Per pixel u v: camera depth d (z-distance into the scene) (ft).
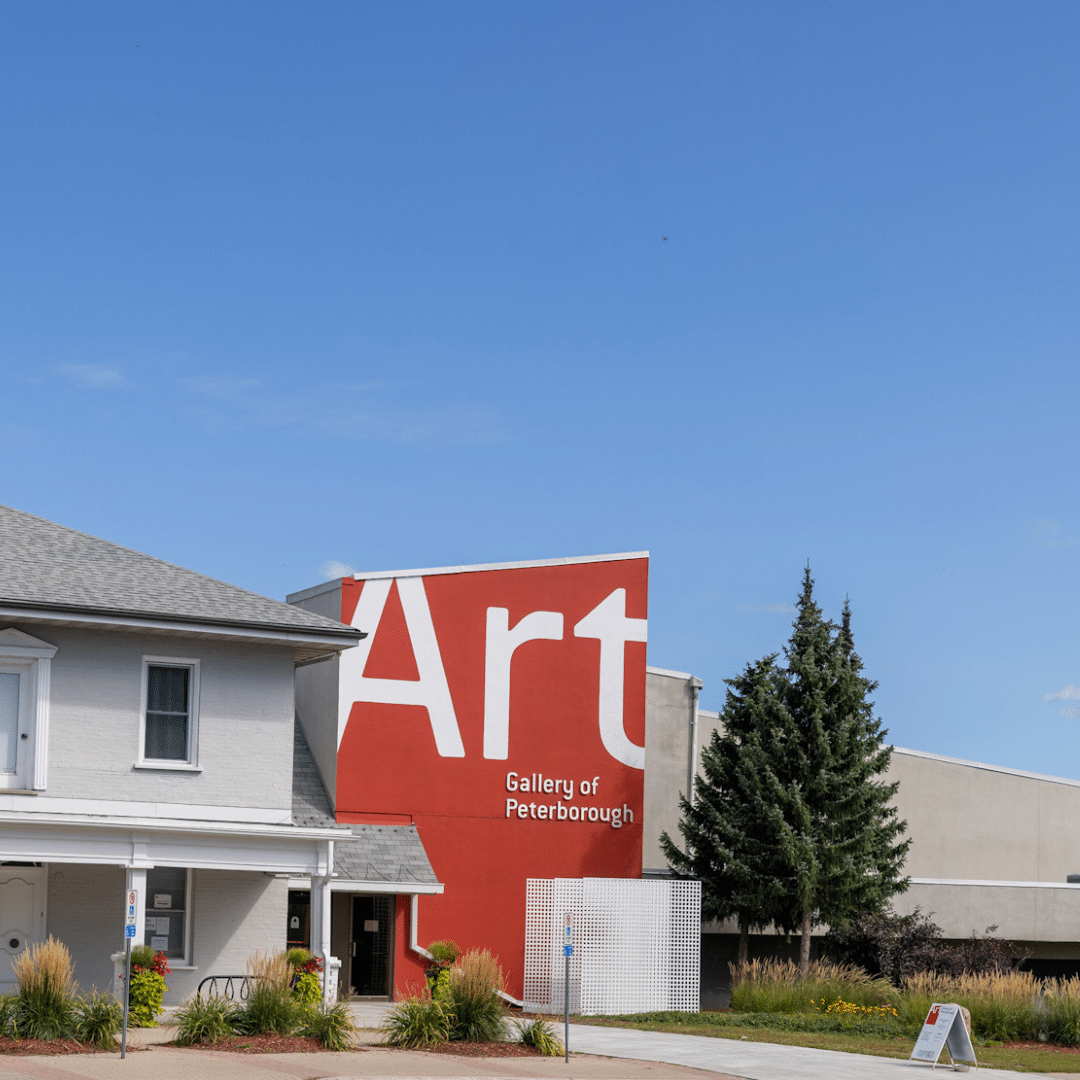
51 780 80.48
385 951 101.60
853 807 109.29
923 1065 73.46
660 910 100.22
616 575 114.93
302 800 101.65
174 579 88.48
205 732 85.10
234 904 88.99
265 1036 67.67
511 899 106.32
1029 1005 91.61
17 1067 56.39
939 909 119.85
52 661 81.71
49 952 65.98
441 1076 59.41
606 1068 66.44
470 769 106.73
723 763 111.75
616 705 113.09
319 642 86.99
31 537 88.33
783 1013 96.17
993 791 141.59
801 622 114.83
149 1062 59.16
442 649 107.24
